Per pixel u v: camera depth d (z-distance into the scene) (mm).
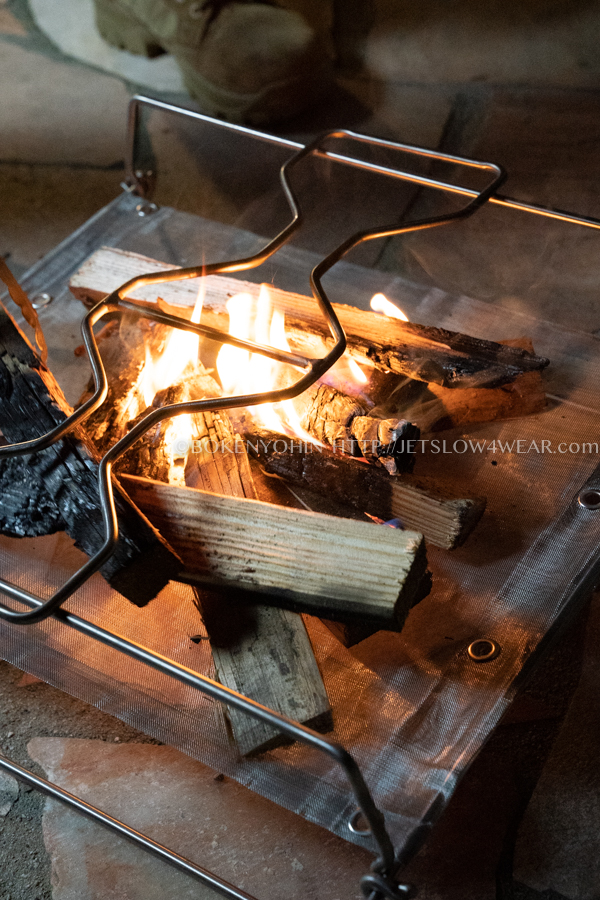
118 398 1177
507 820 997
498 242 1800
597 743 1048
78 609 1057
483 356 1198
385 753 879
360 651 984
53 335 1504
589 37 2396
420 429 1215
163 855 886
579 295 1652
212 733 919
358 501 1069
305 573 917
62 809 1059
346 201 1964
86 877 994
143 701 959
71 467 983
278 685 904
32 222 2055
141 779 1072
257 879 963
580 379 1276
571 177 1950
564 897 931
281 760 888
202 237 1708
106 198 2100
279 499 1099
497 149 2074
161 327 1278
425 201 1936
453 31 2516
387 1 2629
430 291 1485
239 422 1173
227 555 953
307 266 1597
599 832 972
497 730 1074
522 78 2301
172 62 2566
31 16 2896
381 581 883
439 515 1021
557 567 1030
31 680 1206
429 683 939
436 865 967
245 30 2123
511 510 1112
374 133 2191
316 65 2178
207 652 992
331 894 941
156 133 2281
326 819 832
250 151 2176
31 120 2404
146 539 914
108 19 2604
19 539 1153
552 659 1135
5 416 1036
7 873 1012
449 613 1009
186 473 1084
